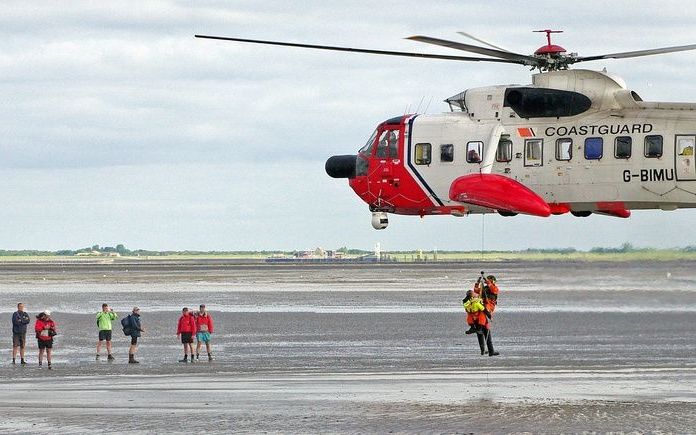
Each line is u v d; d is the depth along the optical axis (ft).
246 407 129.70
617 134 183.21
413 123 197.77
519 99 188.34
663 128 181.27
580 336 210.79
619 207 186.50
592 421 117.50
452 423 117.60
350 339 216.54
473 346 199.72
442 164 193.67
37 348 212.64
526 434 111.55
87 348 212.02
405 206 200.54
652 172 181.68
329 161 209.36
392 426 116.47
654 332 213.46
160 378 162.81
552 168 186.29
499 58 188.75
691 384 144.56
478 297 183.73
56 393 145.07
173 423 119.65
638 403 128.67
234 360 187.01
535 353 185.98
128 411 127.85
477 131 190.90
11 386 155.22
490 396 135.44
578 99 185.16
